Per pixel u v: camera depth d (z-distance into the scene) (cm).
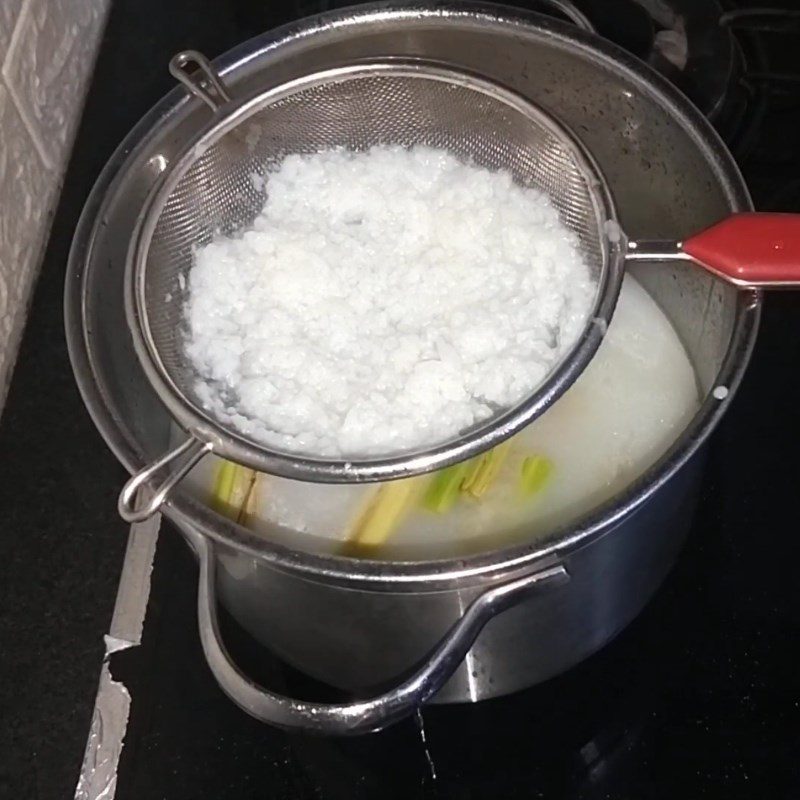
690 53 77
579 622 57
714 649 63
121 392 58
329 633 55
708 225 63
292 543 63
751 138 77
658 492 51
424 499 64
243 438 53
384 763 61
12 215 75
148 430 62
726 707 61
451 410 58
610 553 53
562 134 62
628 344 70
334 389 60
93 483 72
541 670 60
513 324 61
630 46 76
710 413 52
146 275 59
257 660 64
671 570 65
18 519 71
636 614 62
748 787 58
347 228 67
